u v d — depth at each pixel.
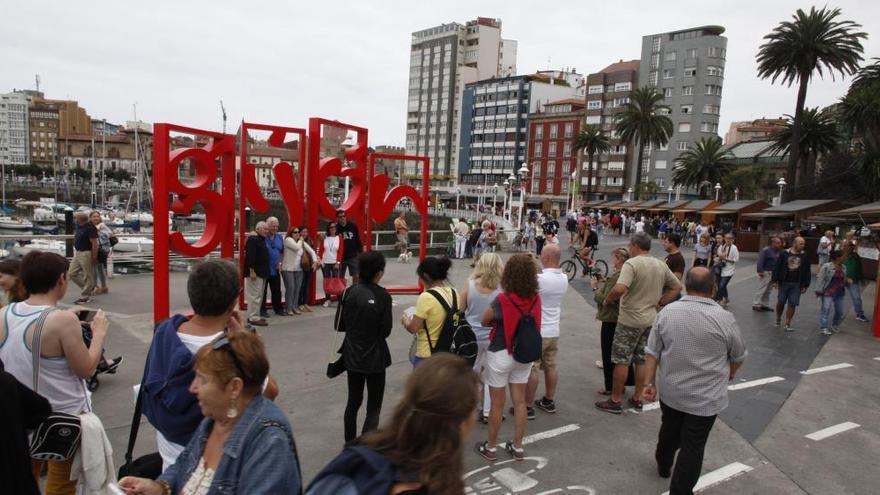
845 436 5.29
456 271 16.61
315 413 5.34
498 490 4.07
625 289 5.31
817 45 35.31
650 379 4.02
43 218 51.75
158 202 7.61
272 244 9.01
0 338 2.85
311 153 9.81
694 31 78.06
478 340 4.89
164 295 7.73
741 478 4.42
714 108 77.88
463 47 119.31
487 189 101.50
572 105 92.00
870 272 19.22
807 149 44.44
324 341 7.87
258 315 8.71
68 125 129.00
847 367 7.67
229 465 1.83
